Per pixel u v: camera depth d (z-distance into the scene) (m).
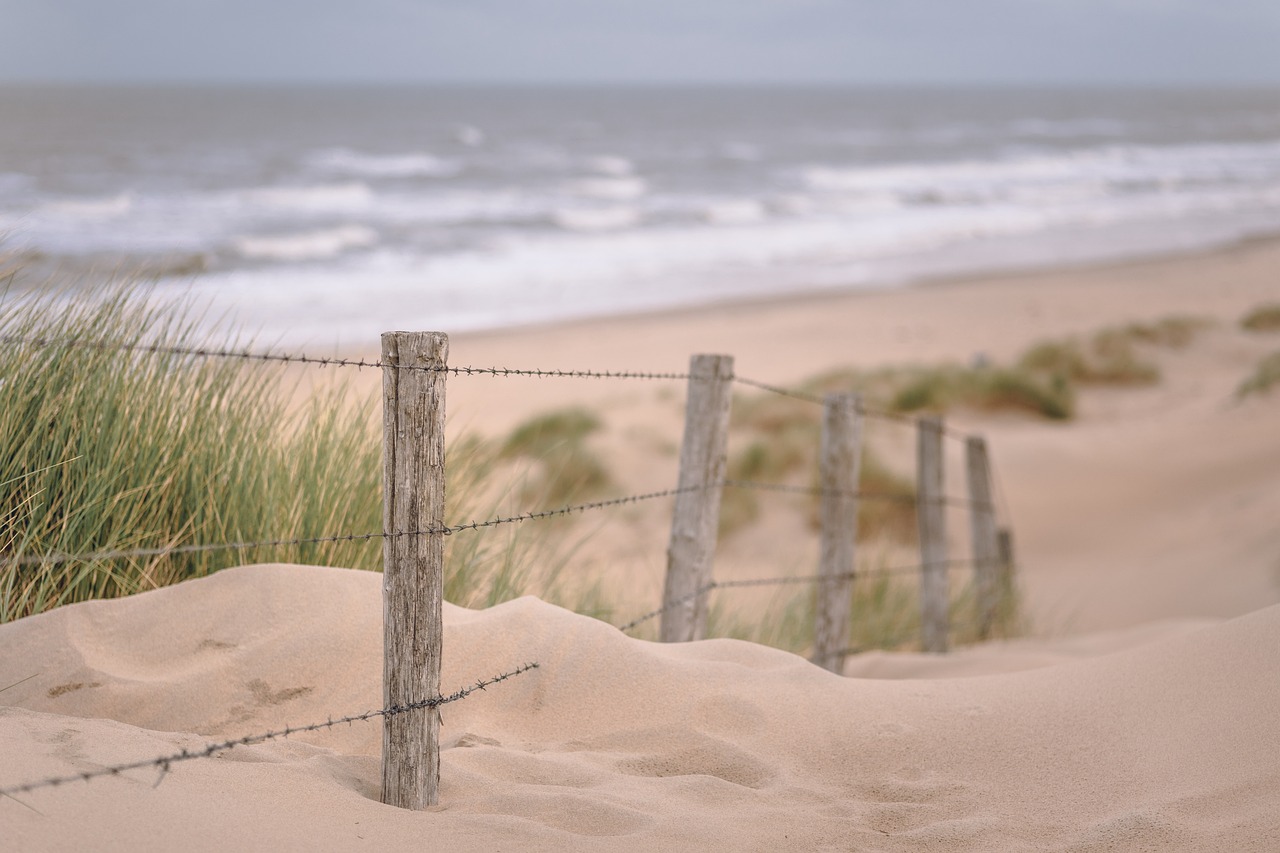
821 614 5.32
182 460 3.78
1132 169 65.19
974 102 197.88
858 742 3.14
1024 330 22.64
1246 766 2.81
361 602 3.48
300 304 21.73
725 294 26.83
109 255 23.56
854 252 34.16
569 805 2.61
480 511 5.27
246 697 3.10
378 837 2.40
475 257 30.05
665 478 12.36
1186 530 11.25
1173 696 3.22
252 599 3.41
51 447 3.60
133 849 2.14
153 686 3.06
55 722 2.64
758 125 112.56
